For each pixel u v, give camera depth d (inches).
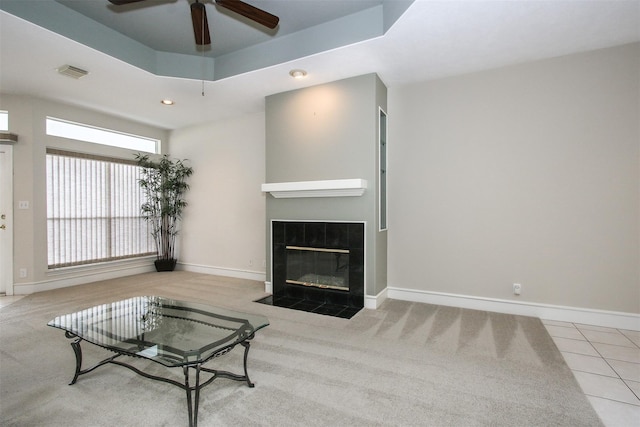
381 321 124.4
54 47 116.6
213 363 90.6
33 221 167.3
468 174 139.7
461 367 88.4
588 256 120.6
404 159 152.6
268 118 166.7
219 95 166.2
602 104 118.3
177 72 144.6
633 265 115.0
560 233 124.6
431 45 116.1
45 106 171.3
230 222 209.2
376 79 140.9
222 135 210.8
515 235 131.6
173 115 200.4
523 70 129.6
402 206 153.1
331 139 149.6
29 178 166.2
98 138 196.7
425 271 148.6
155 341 74.0
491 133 135.3
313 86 153.7
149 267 224.7
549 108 125.6
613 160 117.1
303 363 91.0
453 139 142.4
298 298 157.2
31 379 82.4
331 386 79.2
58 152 176.6
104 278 198.1
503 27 104.3
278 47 132.5
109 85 152.1
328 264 152.6
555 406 71.1
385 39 112.0
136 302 104.2
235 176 206.5
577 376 83.8
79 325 83.6
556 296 125.3
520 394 75.6
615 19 99.7
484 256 137.0
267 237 168.7
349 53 122.4
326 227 150.8
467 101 139.6
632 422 65.8
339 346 102.2
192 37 131.4
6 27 103.4
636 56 114.0
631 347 100.6
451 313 133.3
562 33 107.8
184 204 226.1
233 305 146.5
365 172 141.8
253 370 87.0
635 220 114.7
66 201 180.4
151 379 79.4
